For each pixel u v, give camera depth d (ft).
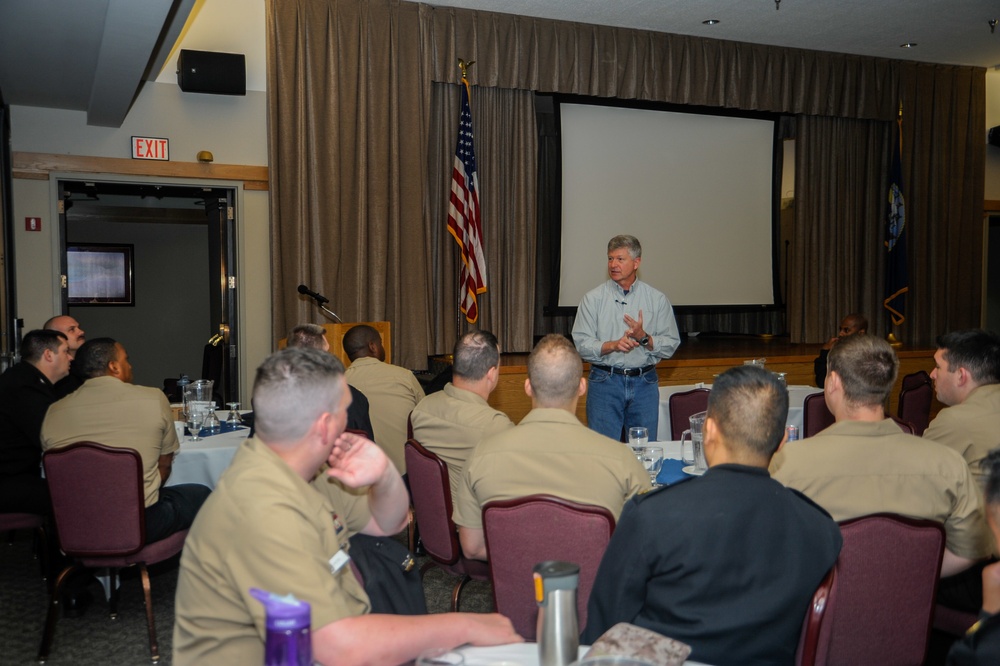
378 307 21.26
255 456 4.63
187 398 13.19
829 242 26.78
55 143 18.70
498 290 23.08
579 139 24.49
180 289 31.55
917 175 27.37
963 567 6.51
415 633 4.41
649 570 4.75
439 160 22.27
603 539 6.37
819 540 4.80
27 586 11.71
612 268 14.53
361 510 5.86
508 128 23.02
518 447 6.89
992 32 23.98
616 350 13.93
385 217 21.26
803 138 26.18
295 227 20.40
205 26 19.76
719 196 26.17
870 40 24.85
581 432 6.88
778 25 23.45
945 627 7.70
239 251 20.31
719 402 4.97
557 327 25.77
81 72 15.01
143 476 9.40
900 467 6.28
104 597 11.33
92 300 30.48
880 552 5.96
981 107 28.12
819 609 4.80
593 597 5.02
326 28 20.58
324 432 4.77
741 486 4.75
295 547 4.33
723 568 4.63
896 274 26.76
